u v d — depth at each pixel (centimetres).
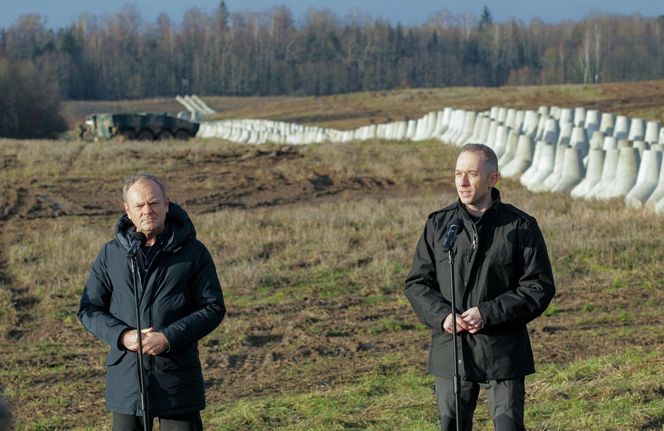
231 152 3362
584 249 1545
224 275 1501
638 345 1091
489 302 596
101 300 608
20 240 1872
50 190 2630
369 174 2820
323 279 1491
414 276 623
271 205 2353
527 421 795
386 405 883
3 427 371
